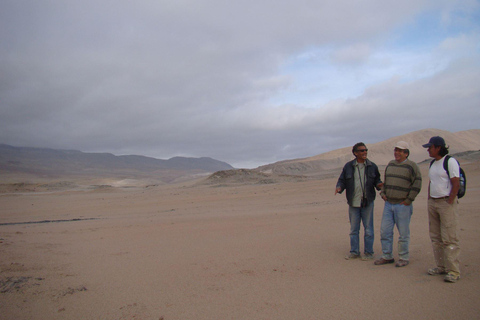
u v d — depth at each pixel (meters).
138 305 4.27
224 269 5.72
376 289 4.64
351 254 6.37
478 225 8.77
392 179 5.88
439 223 5.28
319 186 34.00
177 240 8.40
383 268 5.67
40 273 5.54
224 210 19.17
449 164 5.05
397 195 5.80
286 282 5.02
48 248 7.50
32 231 10.82
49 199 41.66
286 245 7.46
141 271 5.68
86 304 4.31
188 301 4.38
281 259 6.31
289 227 9.84
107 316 3.97
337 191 6.53
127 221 13.97
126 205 27.70
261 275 5.37
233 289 4.77
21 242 8.15
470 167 36.25
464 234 7.82
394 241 7.80
